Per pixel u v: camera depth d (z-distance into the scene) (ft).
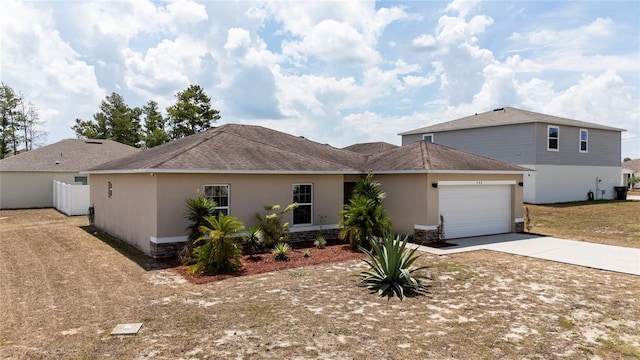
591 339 19.44
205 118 161.89
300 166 47.03
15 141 142.72
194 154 42.50
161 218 37.86
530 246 44.73
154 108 186.91
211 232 32.09
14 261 36.83
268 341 18.98
